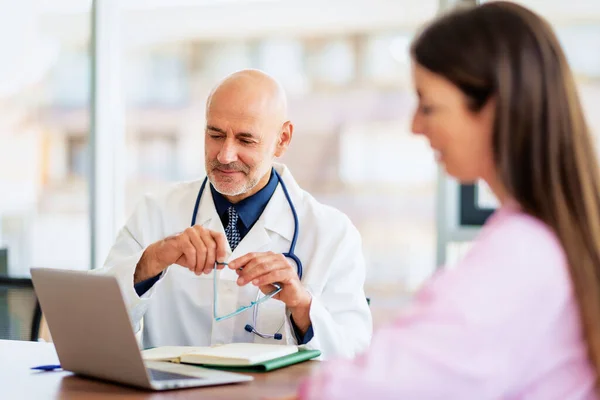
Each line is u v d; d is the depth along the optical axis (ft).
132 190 11.93
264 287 5.34
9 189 12.12
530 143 2.96
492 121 2.98
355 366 2.97
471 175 3.14
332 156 11.14
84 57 11.73
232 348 4.90
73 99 11.80
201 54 11.74
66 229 11.89
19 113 12.06
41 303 4.43
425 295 2.94
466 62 2.96
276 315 5.92
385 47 10.92
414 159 10.68
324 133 11.18
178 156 11.80
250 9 11.53
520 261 2.82
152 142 11.87
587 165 3.02
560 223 2.93
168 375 4.27
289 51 11.38
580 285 2.89
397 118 10.83
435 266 10.00
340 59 11.14
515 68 2.95
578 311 2.92
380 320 10.26
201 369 4.49
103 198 11.58
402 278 10.72
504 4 3.10
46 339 7.70
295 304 5.29
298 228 6.36
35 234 12.02
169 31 11.82
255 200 6.38
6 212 12.08
